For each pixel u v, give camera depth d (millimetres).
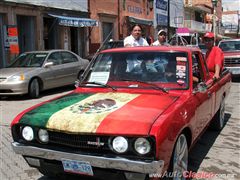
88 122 3697
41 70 11898
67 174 4020
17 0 16938
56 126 3795
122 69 5031
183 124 4039
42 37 18562
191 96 4582
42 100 11227
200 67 5543
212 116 6016
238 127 7488
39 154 3951
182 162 4258
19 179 4770
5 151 5949
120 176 3625
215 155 5695
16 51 15539
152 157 3484
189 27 44750
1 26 16297
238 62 15773
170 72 4816
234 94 12273
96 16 23422
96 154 3641
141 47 5285
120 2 26469
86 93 4812
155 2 33500
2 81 11086
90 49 23016
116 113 3811
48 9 18859
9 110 9586
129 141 3523
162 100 4301
